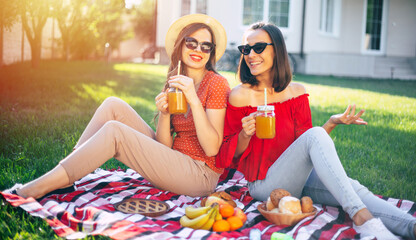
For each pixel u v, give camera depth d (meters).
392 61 15.88
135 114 3.10
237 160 2.96
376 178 3.66
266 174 2.73
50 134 4.86
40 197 2.58
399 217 2.26
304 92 2.92
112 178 3.29
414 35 15.98
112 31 20.89
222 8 14.51
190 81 2.65
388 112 7.05
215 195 2.63
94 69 13.21
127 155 2.71
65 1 11.75
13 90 7.91
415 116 6.69
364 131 5.52
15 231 2.28
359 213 2.25
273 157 2.77
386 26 15.88
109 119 2.99
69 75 10.92
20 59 11.75
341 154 4.40
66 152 4.07
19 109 6.30
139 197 2.79
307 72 15.00
